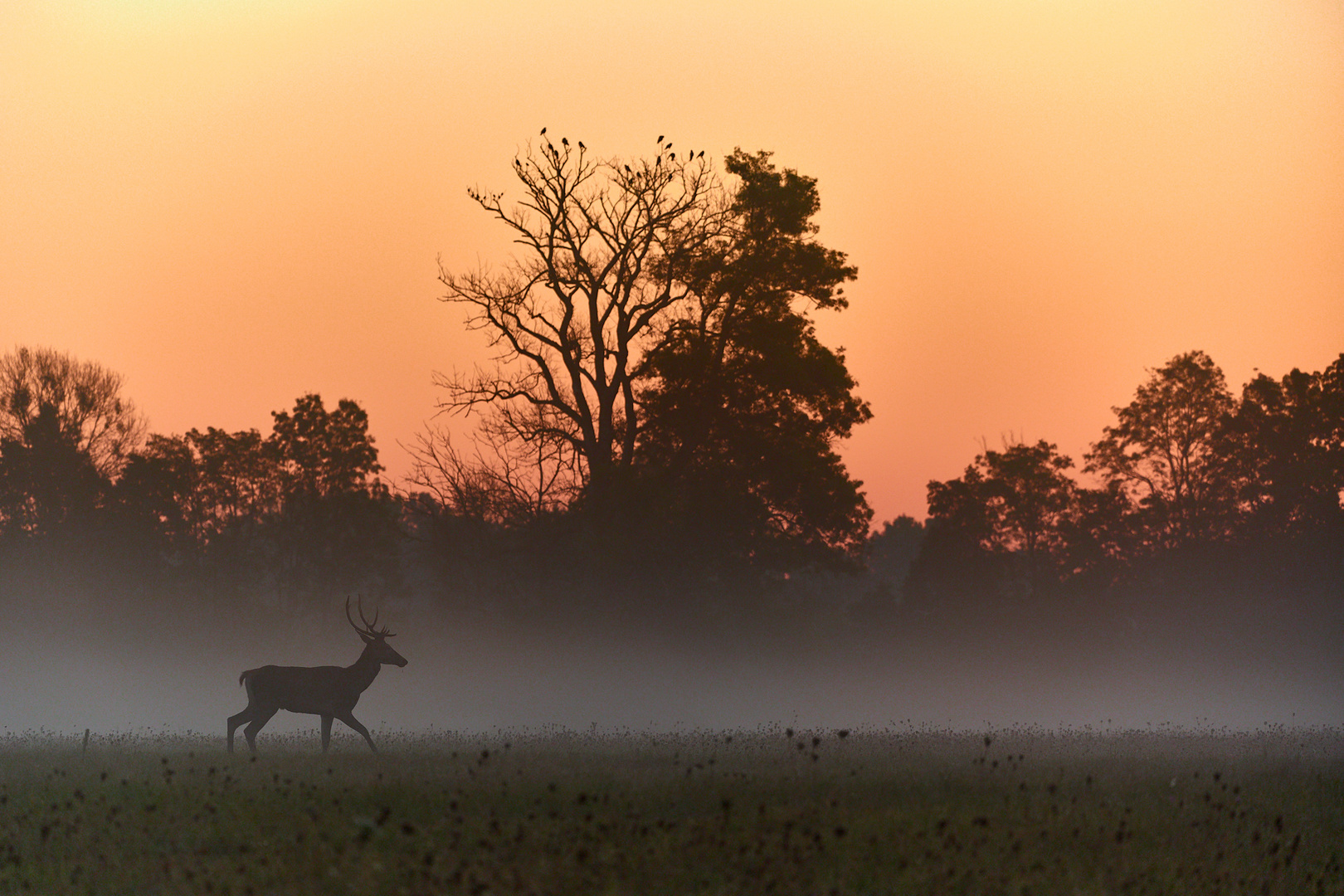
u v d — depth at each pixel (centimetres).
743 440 5266
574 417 5228
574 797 1378
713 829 1147
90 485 7069
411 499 5434
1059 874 1038
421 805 1315
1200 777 1758
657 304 5191
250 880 973
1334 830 1370
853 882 1000
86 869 1055
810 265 5334
